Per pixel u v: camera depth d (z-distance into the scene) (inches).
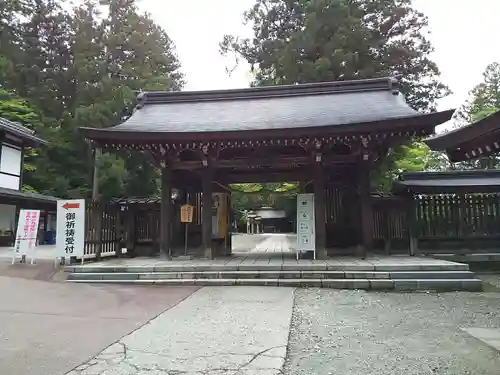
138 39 1262.3
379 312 270.8
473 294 338.0
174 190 546.0
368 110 474.3
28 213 463.8
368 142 437.4
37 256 560.1
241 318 249.1
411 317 256.8
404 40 983.0
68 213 433.4
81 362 169.5
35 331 215.8
